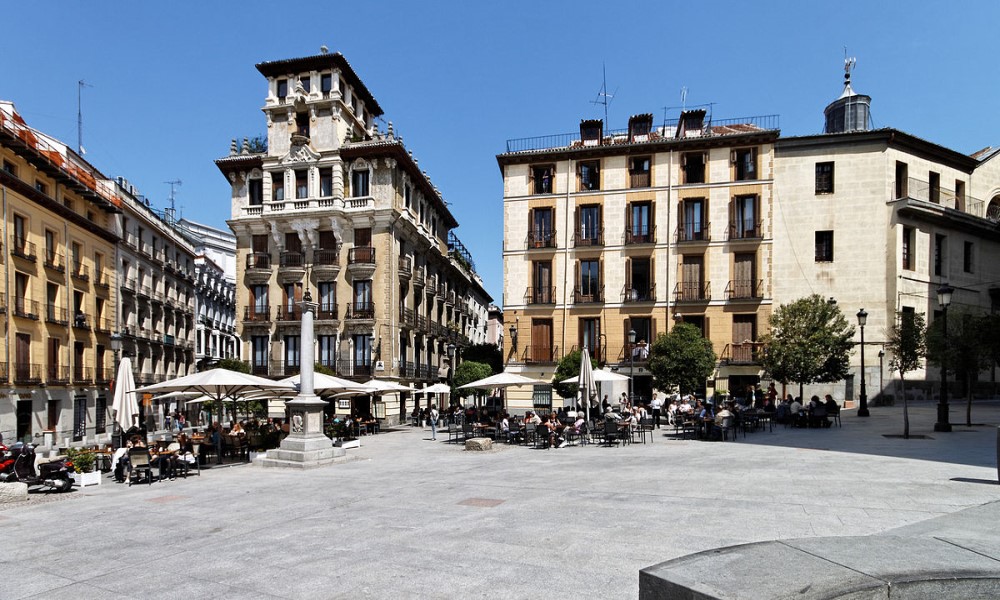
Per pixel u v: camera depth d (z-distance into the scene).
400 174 40.06
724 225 33.62
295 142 38.16
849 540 4.09
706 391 32.41
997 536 4.36
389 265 37.62
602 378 22.11
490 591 5.27
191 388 18.56
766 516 7.58
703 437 18.86
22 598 5.65
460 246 61.62
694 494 9.29
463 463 15.14
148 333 44.91
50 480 12.66
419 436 26.41
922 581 3.26
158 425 45.81
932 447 14.20
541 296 35.44
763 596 3.04
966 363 18.12
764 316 32.69
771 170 33.28
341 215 37.81
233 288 71.31
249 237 39.94
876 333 31.78
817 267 32.69
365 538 7.32
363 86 42.66
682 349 27.23
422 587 5.46
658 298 34.00
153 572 6.32
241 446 19.06
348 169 38.91
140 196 49.12
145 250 45.69
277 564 6.40
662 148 34.50
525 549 6.50
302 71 39.16
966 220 33.38
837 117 38.19
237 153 41.28
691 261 34.06
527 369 35.06
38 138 35.38
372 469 14.59
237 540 7.57
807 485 9.66
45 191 33.03
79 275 35.25
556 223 35.44
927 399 31.77
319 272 38.09
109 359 38.91
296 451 15.56
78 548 7.50
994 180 36.44
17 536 8.34
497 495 9.97
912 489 8.93
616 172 35.09
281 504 10.05
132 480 14.01
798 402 24.17
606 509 8.41
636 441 18.84
